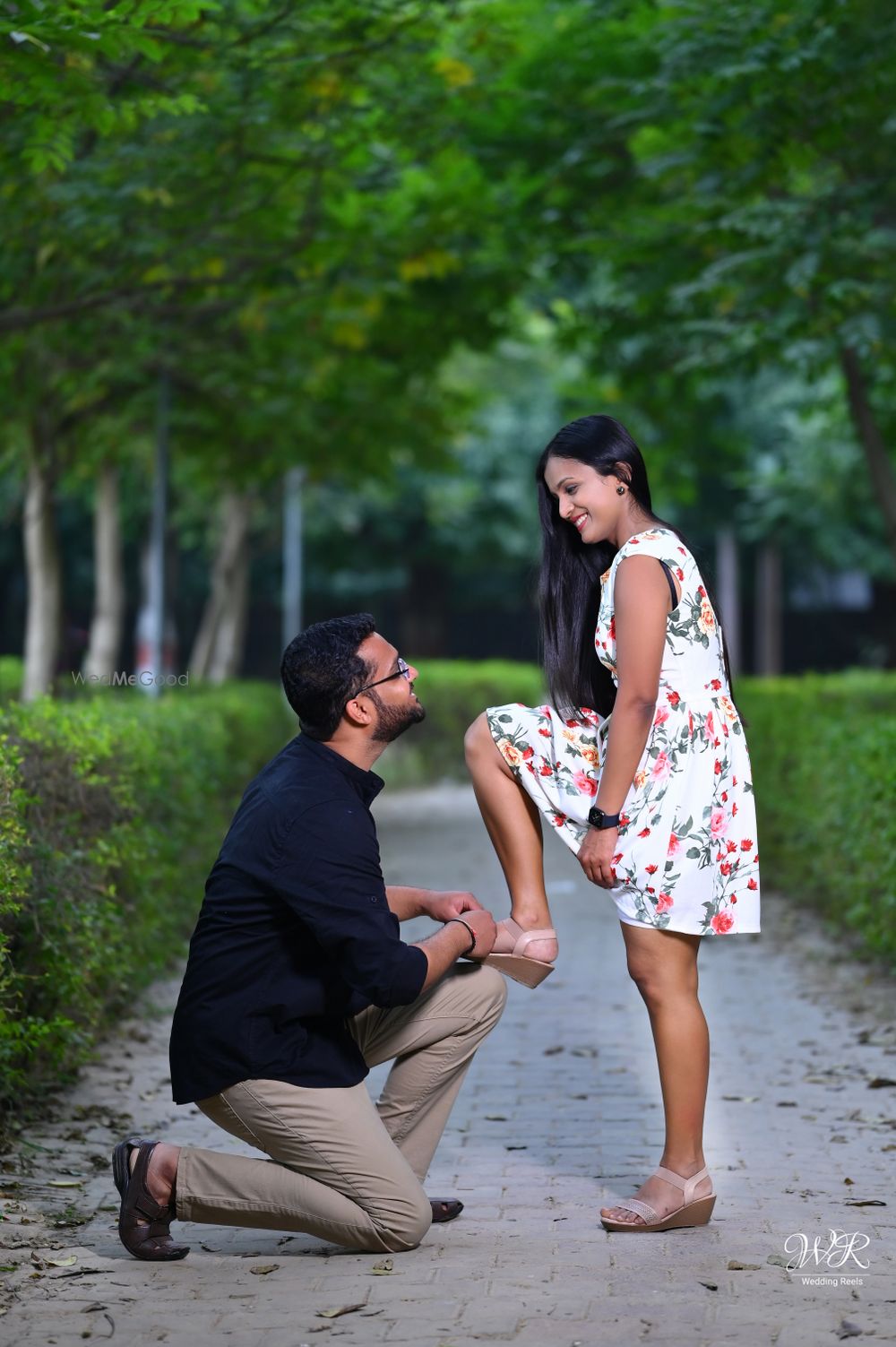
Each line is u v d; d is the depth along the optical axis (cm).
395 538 3994
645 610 483
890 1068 737
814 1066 748
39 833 652
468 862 1570
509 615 4800
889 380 1628
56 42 766
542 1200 536
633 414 2236
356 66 1126
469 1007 499
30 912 632
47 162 907
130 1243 474
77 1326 419
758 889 504
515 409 3850
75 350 1555
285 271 1429
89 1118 650
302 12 1046
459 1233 498
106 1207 532
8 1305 436
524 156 1514
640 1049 795
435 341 1870
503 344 3628
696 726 493
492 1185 557
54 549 1722
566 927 1212
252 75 1055
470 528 3984
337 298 1469
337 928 450
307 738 480
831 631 4744
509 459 3841
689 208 1337
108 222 1148
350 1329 413
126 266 1256
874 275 1257
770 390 3288
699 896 489
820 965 1018
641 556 490
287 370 1750
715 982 973
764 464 3272
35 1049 661
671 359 1747
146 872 881
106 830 787
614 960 1066
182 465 2261
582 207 1572
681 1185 498
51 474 1716
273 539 3203
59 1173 570
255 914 461
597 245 1423
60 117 874
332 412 1986
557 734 508
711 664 501
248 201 1257
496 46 1251
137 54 986
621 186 1545
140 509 2927
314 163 1197
